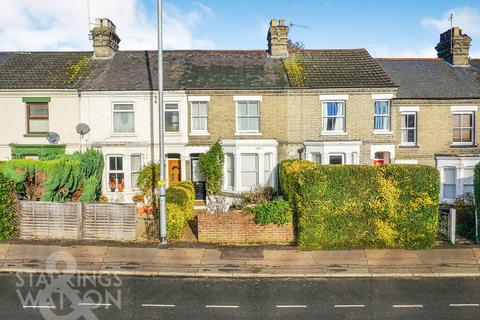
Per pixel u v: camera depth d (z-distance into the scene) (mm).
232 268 11477
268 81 20672
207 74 21281
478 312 9008
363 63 22328
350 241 13141
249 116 20422
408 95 20750
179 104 20156
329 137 20250
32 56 22891
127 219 13766
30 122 20344
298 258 12273
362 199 13078
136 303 9430
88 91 19828
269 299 9695
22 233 13875
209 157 19766
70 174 15438
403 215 13031
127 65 22156
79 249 12812
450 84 21844
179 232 14203
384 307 9266
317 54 23469
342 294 9969
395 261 12023
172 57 23000
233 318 8719
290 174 14484
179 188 15812
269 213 13727
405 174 12984
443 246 13336
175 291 10125
